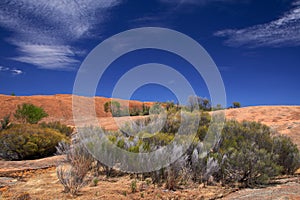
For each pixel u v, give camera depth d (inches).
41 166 261.1
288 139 286.2
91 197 167.2
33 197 167.9
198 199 171.3
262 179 209.5
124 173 224.2
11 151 353.1
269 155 229.3
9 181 209.0
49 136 379.6
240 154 215.8
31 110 758.5
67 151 262.2
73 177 186.4
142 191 180.9
